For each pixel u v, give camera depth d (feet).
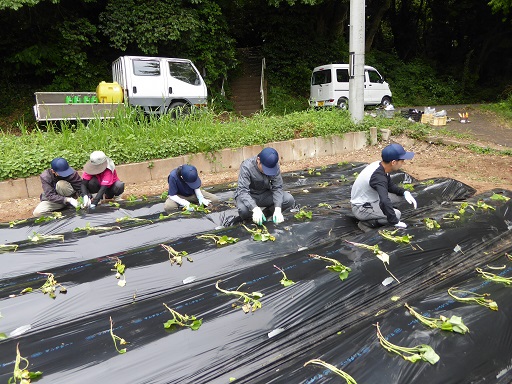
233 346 8.38
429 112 44.88
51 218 15.76
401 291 10.99
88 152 24.54
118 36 42.83
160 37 43.75
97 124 27.04
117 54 48.52
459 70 86.07
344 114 36.60
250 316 8.99
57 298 9.91
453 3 84.89
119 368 7.44
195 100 39.01
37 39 42.29
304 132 32.07
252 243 12.70
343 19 65.82
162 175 26.16
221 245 12.42
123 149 25.26
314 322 9.49
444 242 12.66
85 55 43.24
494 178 23.67
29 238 13.96
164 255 11.78
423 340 7.80
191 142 27.12
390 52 88.74
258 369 8.23
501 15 80.53
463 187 19.90
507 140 35.32
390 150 13.10
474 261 12.63
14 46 41.60
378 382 6.95
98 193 17.65
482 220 14.20
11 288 10.28
